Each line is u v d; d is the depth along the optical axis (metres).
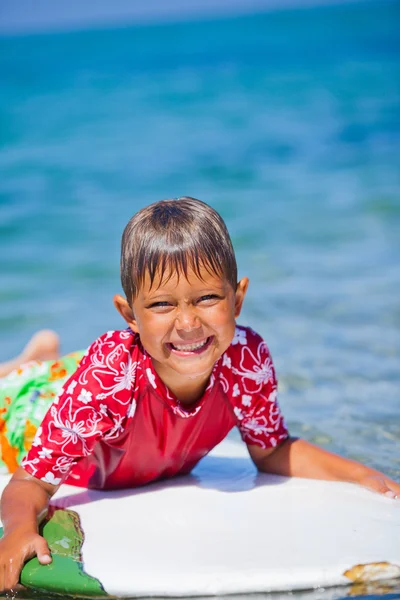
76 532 3.26
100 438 3.39
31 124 19.27
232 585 2.87
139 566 2.98
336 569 2.94
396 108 18.64
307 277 8.04
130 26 67.94
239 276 8.16
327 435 4.67
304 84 23.36
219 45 39.31
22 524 3.14
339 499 3.53
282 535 3.19
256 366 3.54
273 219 10.45
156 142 16.31
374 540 3.14
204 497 3.59
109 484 3.67
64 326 6.86
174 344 3.08
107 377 3.30
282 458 3.83
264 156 14.62
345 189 11.94
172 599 2.87
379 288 7.57
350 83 23.05
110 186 12.84
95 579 2.92
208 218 3.12
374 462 4.28
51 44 46.25
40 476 3.35
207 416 3.50
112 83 26.61
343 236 9.58
